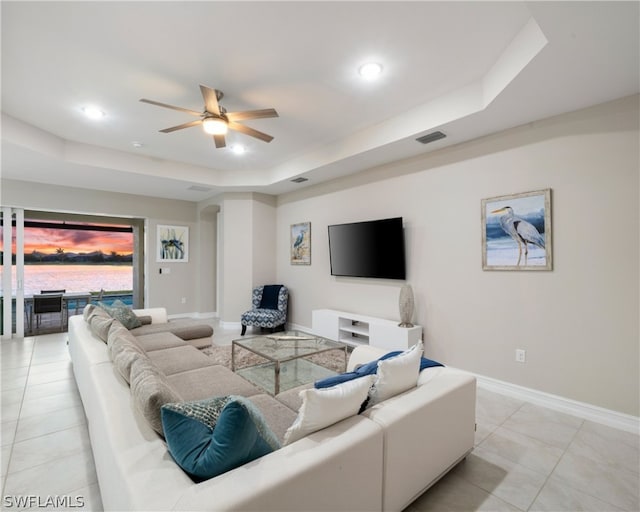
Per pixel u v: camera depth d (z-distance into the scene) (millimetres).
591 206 2674
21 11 1955
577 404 2736
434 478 1774
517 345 3092
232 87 2855
